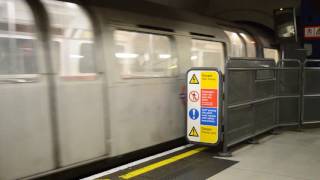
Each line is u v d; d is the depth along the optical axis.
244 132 6.44
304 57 9.79
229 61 5.85
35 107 4.11
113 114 5.12
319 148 6.47
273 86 7.59
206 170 5.14
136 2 6.01
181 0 10.84
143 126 5.72
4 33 3.90
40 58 4.21
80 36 4.73
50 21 4.36
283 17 10.11
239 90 6.21
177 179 4.76
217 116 5.86
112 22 5.20
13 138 3.90
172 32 6.42
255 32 10.14
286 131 8.06
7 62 3.90
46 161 4.24
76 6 4.75
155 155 5.95
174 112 6.46
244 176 4.89
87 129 4.74
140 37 5.75
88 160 4.77
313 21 11.20
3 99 3.81
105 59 5.02
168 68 6.38
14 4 4.02
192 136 6.11
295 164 5.47
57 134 4.36
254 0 11.84
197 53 7.23
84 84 4.70
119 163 5.66
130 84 5.43
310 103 8.25
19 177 3.97
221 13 12.38
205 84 5.94
